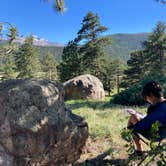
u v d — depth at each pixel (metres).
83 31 59.97
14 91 5.11
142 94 5.23
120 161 5.86
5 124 4.93
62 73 58.00
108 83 73.44
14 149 4.91
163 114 4.96
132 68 68.19
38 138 4.97
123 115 10.75
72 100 18.70
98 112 11.53
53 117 5.14
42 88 5.27
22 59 77.31
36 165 5.00
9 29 15.91
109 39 61.00
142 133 5.10
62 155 5.31
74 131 5.37
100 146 6.75
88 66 59.94
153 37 64.62
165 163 3.18
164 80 15.31
